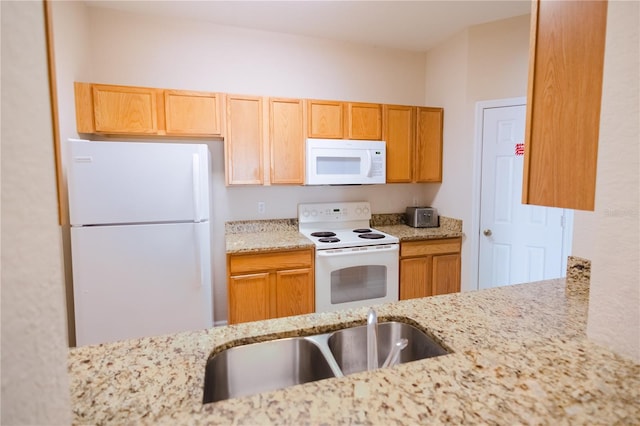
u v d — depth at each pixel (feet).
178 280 7.24
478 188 9.87
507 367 2.22
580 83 2.61
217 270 9.88
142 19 8.89
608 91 2.27
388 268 9.39
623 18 2.17
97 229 6.77
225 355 3.43
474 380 2.08
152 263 7.09
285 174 9.27
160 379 2.68
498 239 9.72
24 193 1.14
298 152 9.36
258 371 3.58
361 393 1.99
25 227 1.15
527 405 1.84
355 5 8.45
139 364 2.92
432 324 3.70
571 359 2.28
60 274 1.31
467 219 10.09
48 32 1.85
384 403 1.89
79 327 6.83
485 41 9.52
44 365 1.22
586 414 1.76
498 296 4.57
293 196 10.53
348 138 9.78
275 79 10.08
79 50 7.91
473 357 2.36
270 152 9.12
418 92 11.64
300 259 8.68
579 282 4.56
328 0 8.20
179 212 7.17
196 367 2.89
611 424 1.69
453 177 10.49
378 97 11.20
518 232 9.44
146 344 3.31
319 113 9.47
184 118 8.39
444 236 9.96
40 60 1.22
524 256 9.40
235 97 8.75
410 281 9.77
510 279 9.62
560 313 3.97
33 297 1.18
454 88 10.34
